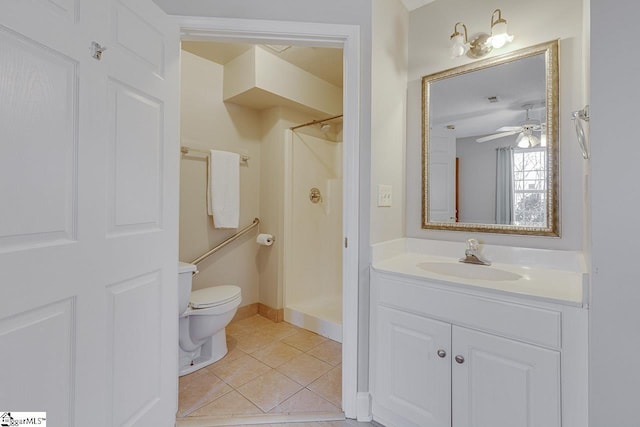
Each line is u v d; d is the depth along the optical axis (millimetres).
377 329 1393
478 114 1583
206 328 1901
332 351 2139
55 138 863
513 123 1488
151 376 1220
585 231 1107
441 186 1695
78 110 919
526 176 1456
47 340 846
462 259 1574
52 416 857
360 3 1442
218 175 2383
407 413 1285
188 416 1464
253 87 2277
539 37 1421
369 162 1449
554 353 965
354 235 1450
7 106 755
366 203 1451
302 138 2840
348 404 1456
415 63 1779
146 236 1186
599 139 811
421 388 1250
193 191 2381
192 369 1859
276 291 2686
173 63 1322
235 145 2641
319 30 1419
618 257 792
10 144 761
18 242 780
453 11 1660
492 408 1083
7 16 752
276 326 2586
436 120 1705
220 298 1976
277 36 1427
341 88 2955
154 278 1237
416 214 1774
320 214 3031
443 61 1690
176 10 1358
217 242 2533
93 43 962
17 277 774
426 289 1234
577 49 1330
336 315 2529
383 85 1555
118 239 1059
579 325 923
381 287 1378
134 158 1127
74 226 913
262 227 2812
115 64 1041
